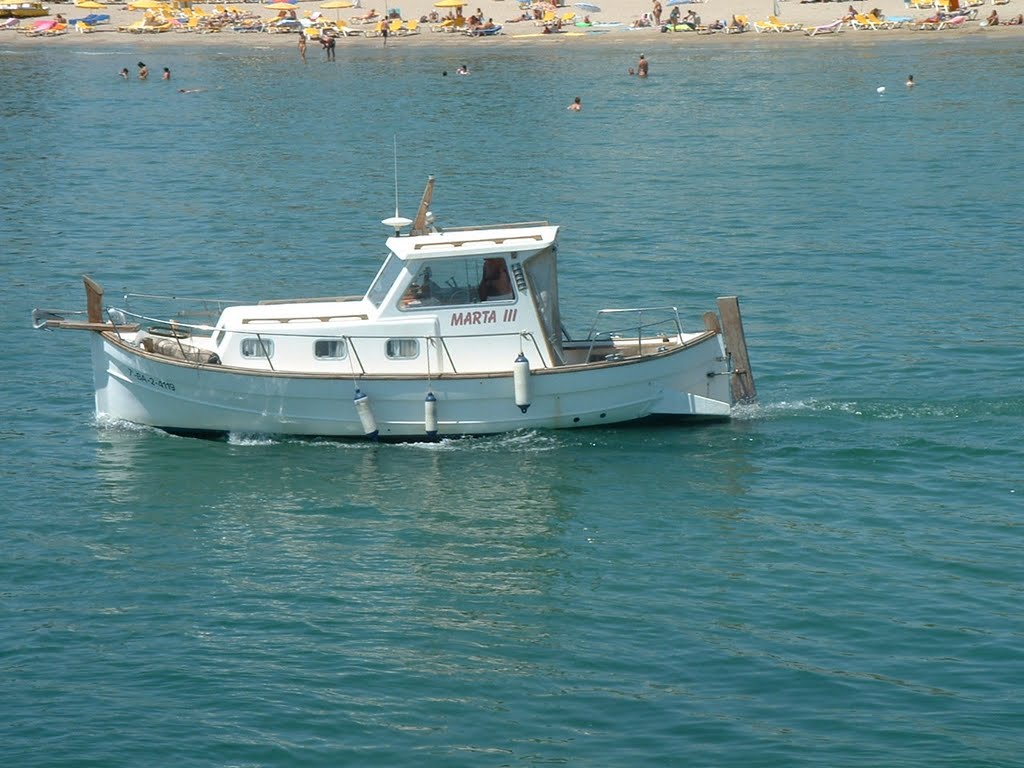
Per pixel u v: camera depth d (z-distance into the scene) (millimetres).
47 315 41281
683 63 116375
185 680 20875
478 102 96875
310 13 148750
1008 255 47375
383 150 76125
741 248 49219
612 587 23672
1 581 24219
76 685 20797
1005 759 18516
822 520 26156
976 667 20844
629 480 28094
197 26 149875
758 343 37281
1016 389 32969
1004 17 134375
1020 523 25812
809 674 20750
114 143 80750
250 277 46562
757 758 18734
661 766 18609
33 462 29562
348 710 20078
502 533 25828
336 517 26641
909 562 24312
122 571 24609
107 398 31391
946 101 90000
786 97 94188
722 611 22719
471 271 29859
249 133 84188
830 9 141375
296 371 29969
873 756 18703
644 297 42688
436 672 21047
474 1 153500
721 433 30469
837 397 32688
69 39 146750
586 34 137750
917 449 29438
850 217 54375
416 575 24234
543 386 29812
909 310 40438
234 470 28922
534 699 20312
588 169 68062
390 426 29984
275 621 22703
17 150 78250
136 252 50594
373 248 50750
